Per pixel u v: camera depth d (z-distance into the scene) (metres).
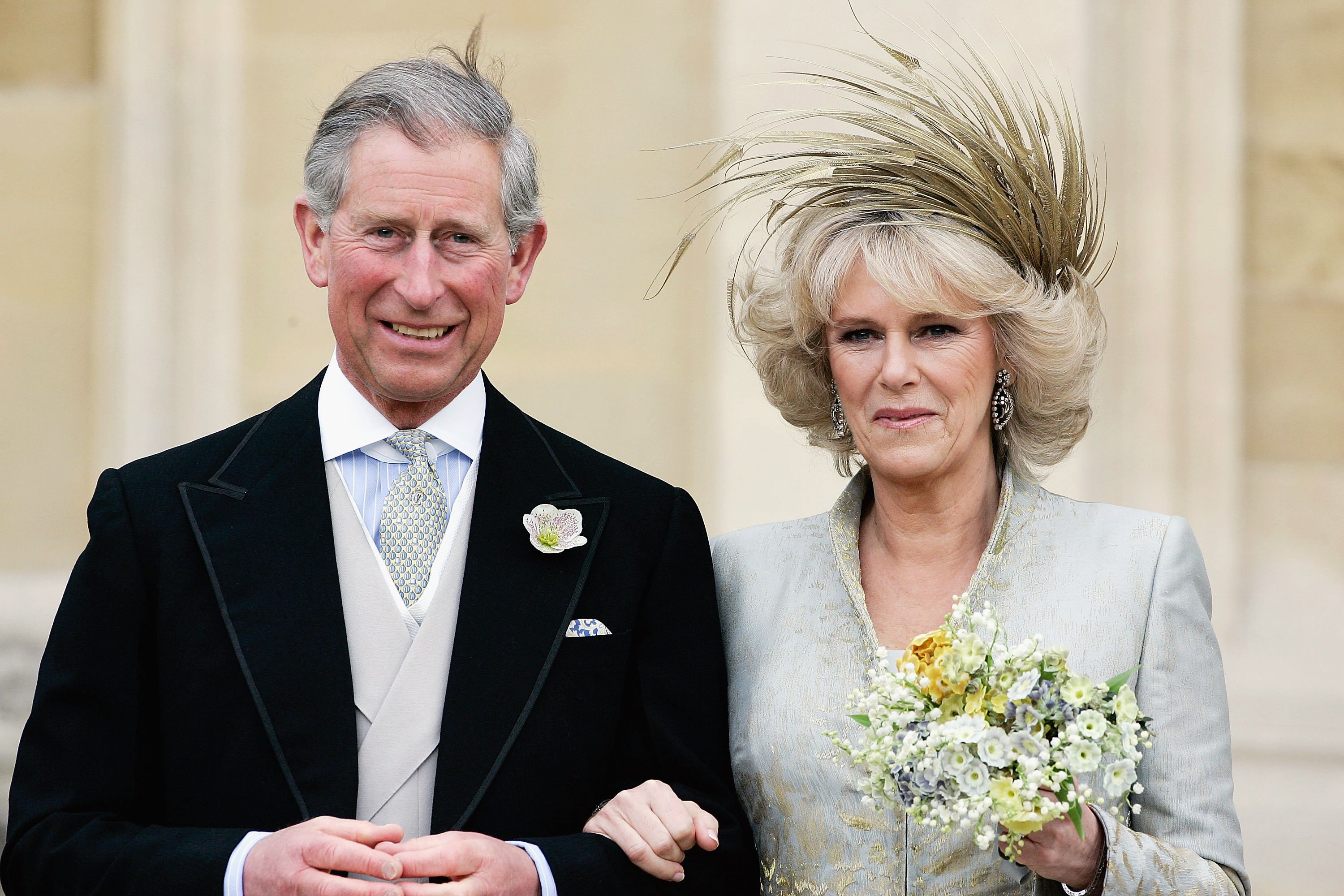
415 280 10.70
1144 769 10.61
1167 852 10.06
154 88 19.48
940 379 11.02
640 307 19.03
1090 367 11.61
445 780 10.62
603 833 10.66
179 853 10.00
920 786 9.51
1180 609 10.79
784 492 18.48
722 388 18.66
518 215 11.33
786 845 11.00
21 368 19.56
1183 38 18.11
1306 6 18.22
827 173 12.03
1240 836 10.62
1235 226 18.14
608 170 19.11
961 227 11.02
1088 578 10.96
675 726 11.28
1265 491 18.14
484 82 11.32
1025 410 11.62
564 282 19.17
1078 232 11.65
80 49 19.62
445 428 11.52
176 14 19.47
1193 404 18.16
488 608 11.08
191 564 10.83
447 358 11.01
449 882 9.92
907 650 9.88
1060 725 9.55
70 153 19.59
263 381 19.42
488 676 10.90
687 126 18.95
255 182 19.47
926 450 11.05
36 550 19.44
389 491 11.36
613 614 11.36
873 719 9.73
